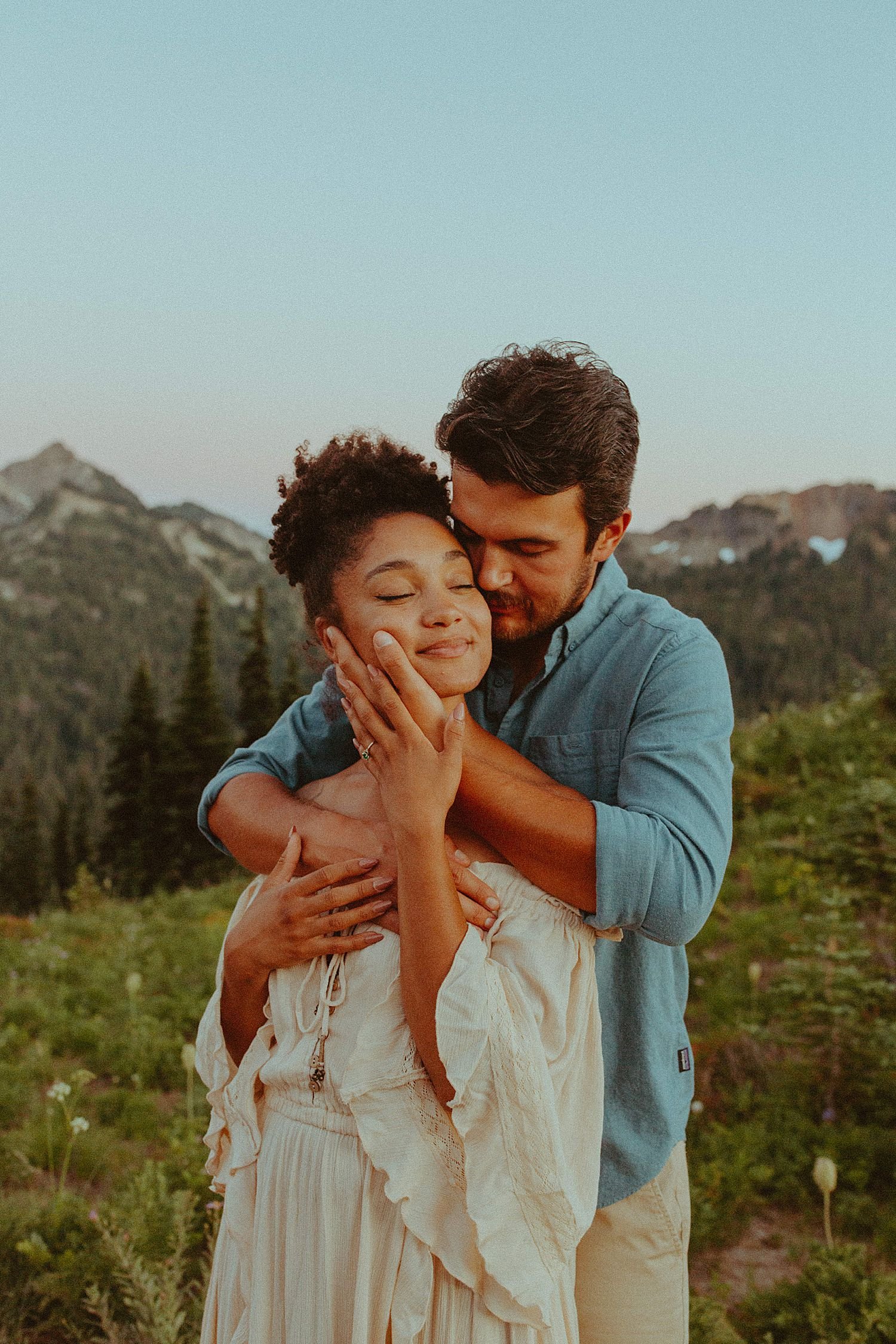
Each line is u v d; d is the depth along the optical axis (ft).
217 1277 6.07
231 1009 5.90
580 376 5.30
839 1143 15.24
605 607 6.23
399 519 5.53
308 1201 5.25
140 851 137.08
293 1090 5.50
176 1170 15.53
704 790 5.59
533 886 5.52
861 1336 10.73
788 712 41.09
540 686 6.29
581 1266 6.34
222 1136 6.17
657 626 6.10
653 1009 6.23
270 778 6.67
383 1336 5.02
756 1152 15.24
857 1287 11.53
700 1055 17.56
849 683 45.16
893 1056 16.39
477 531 5.53
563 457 5.21
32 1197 13.93
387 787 5.14
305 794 6.68
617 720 6.10
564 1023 5.19
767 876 26.84
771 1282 12.90
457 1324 4.99
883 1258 13.08
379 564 5.40
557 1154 4.87
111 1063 21.97
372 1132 4.99
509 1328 4.99
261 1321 5.38
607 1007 6.17
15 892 206.28
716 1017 19.62
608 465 5.39
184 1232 11.91
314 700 7.03
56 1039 23.82
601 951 6.12
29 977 30.09
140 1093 19.79
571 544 5.56
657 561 594.65
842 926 19.57
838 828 27.17
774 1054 17.70
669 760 5.63
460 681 5.39
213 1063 6.06
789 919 23.71
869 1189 14.78
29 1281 11.98
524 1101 4.82
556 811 5.26
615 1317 6.31
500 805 5.30
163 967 30.96
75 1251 12.71
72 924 41.06
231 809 6.49
